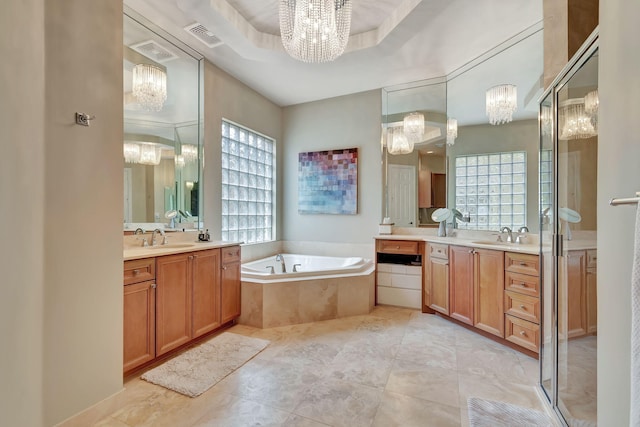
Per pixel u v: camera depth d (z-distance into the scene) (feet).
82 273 5.02
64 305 4.75
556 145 5.72
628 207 2.79
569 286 5.25
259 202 13.78
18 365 3.82
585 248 4.84
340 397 5.85
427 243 10.96
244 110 12.58
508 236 9.87
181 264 7.60
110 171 5.51
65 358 4.75
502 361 7.33
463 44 9.42
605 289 3.18
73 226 4.88
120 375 5.65
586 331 4.76
